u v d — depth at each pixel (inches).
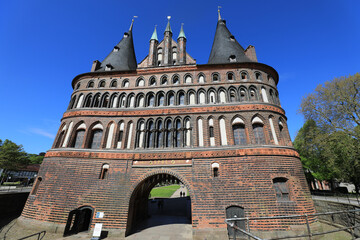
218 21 1053.8
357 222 525.7
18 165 1988.2
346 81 1061.1
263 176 563.2
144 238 531.5
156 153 643.5
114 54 952.9
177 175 604.7
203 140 647.8
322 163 1262.3
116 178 621.0
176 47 928.3
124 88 785.6
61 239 506.6
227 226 528.1
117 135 698.2
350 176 1101.7
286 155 598.5
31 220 578.2
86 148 685.9
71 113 754.8
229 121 662.5
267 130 644.1
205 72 767.1
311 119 1242.0
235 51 851.4
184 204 1180.5
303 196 553.9
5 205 709.9
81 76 850.1
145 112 717.9
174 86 756.0
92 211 577.0
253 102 682.2
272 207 527.2
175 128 685.3
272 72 799.1
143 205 781.3
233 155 599.5
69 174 625.6
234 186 564.1
